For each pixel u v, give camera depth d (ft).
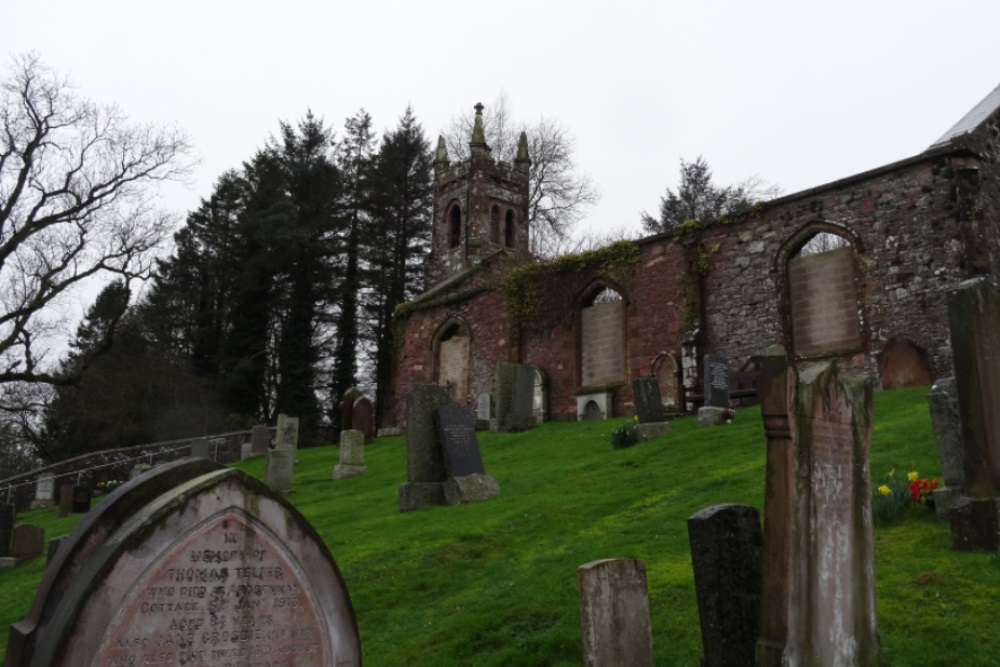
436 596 29.53
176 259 163.84
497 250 138.21
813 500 18.29
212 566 15.92
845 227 73.36
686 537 30.63
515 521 37.60
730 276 81.15
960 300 26.35
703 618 19.42
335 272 154.10
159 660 15.05
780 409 18.01
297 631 16.78
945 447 28.96
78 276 91.15
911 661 19.19
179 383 133.49
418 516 42.75
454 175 154.10
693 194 201.67
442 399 48.55
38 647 14.66
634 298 89.40
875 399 57.11
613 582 19.13
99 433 127.34
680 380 82.43
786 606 17.16
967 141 67.26
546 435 69.92
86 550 16.22
